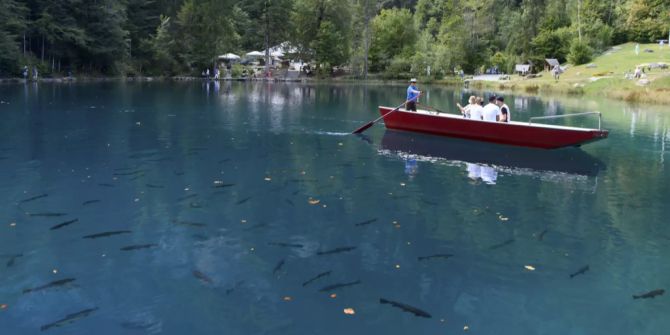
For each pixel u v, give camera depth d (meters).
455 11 66.94
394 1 104.19
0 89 29.91
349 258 6.71
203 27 53.66
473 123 15.25
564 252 7.08
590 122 21.09
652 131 18.61
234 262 6.52
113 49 43.59
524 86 42.28
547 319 5.33
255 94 33.66
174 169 11.23
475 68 64.69
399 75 60.75
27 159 11.88
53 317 5.20
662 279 6.27
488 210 8.87
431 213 8.62
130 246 6.93
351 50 62.62
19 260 6.46
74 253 6.70
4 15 34.91
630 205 9.30
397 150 14.10
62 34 40.12
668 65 39.56
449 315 5.36
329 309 5.42
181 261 6.51
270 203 8.91
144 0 53.03
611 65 46.47
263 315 5.28
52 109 21.38
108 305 5.44
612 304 5.66
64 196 9.03
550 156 13.77
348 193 9.67
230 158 12.55
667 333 5.10
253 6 71.81
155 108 23.05
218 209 8.52
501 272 6.41
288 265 6.46
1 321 5.10
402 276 6.23
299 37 60.06
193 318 5.22
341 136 16.33
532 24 61.97
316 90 41.16
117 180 10.19
